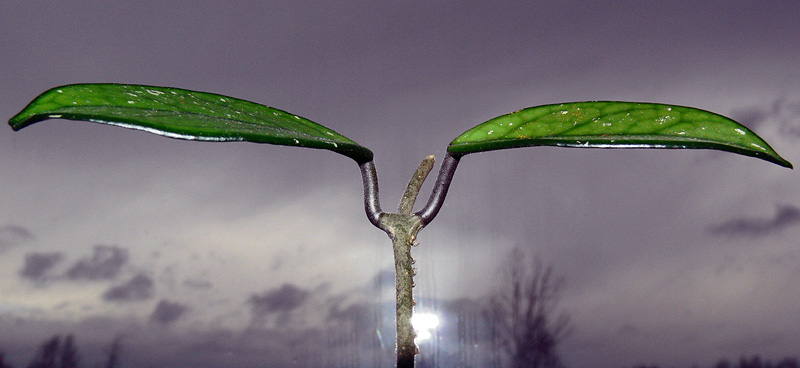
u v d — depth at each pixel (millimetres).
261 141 219
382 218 246
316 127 253
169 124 208
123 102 216
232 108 241
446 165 252
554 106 259
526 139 242
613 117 248
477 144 251
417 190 258
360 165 254
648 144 230
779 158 225
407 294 238
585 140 237
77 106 210
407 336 234
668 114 245
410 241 245
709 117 237
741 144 229
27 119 199
